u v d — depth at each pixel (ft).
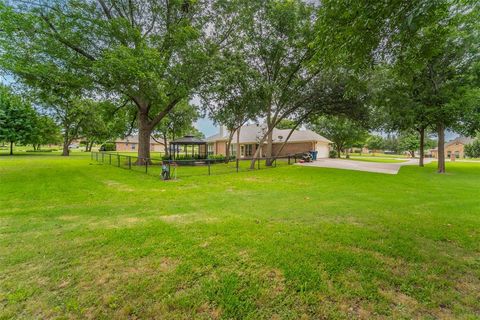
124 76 31.78
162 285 7.72
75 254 9.80
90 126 100.07
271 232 12.34
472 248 10.64
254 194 22.75
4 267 8.73
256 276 8.26
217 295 7.24
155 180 31.68
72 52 33.88
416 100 45.50
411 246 10.75
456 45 38.50
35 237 11.51
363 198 20.89
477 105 38.09
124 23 33.27
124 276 8.23
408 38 12.51
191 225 13.42
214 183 29.60
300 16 41.37
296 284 7.79
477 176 38.96
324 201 19.70
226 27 48.62
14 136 83.97
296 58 45.47
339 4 11.60
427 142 175.63
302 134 89.56
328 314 6.54
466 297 7.26
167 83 38.73
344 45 13.12
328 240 11.33
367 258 9.55
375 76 41.22
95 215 15.39
